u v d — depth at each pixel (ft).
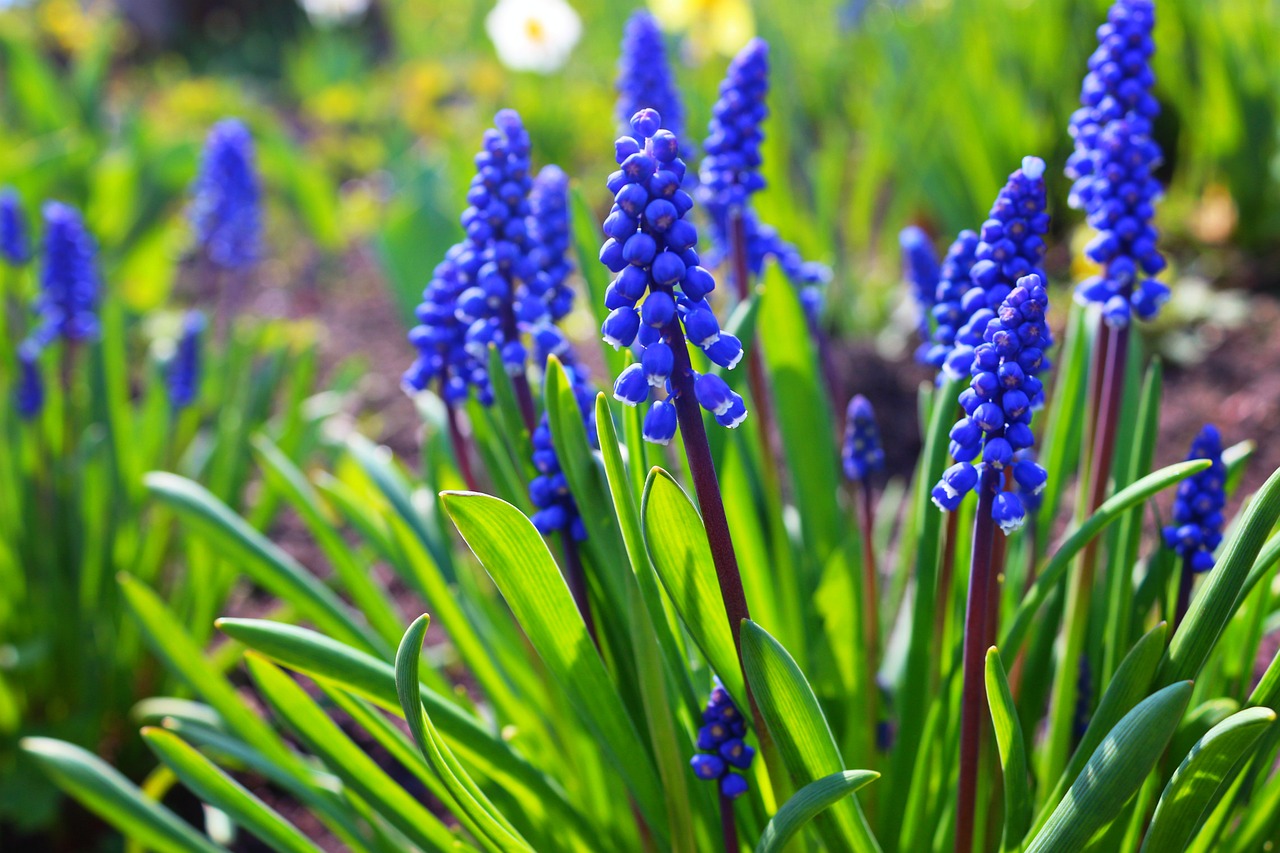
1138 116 5.76
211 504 7.49
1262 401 14.12
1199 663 4.97
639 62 8.45
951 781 6.18
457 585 7.73
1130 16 5.73
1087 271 16.60
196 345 11.00
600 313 7.05
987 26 19.81
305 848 6.42
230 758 10.12
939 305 6.01
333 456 12.05
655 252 4.05
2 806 9.48
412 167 23.39
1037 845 4.53
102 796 6.86
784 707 4.60
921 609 6.29
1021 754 4.83
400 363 18.72
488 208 5.50
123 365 10.71
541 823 6.39
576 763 6.84
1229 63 16.66
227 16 50.78
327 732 6.18
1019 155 16.97
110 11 45.14
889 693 7.48
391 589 12.88
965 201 17.38
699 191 7.15
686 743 5.93
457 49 38.11
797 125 20.76
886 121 17.99
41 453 9.96
